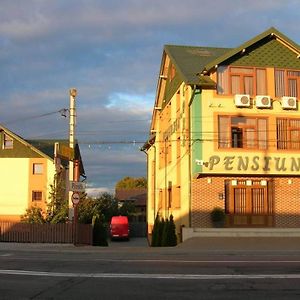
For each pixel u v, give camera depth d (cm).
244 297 1023
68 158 2886
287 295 1042
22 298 1027
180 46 3509
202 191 2814
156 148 4191
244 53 2898
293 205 2905
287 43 2922
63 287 1155
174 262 1658
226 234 2692
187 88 2911
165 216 3631
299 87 2950
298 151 2881
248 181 2875
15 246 2661
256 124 2862
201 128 2802
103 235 3344
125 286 1159
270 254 2097
